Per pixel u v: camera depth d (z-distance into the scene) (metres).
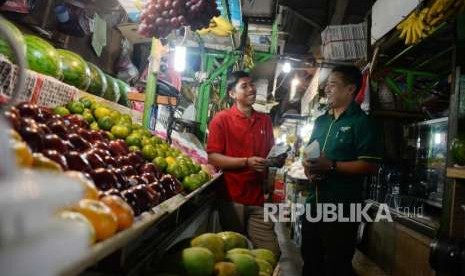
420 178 4.77
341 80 2.89
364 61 4.64
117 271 1.50
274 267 2.34
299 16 7.41
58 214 0.74
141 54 5.53
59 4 3.34
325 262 2.93
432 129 4.56
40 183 0.48
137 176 1.74
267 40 5.43
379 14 3.73
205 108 5.26
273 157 3.02
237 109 3.34
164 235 2.19
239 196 3.18
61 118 1.71
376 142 2.78
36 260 0.43
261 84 8.89
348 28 4.95
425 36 2.89
